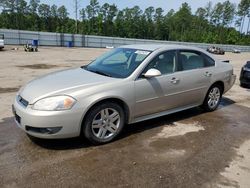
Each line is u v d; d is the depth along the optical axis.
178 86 4.75
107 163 3.40
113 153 3.68
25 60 15.99
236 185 3.04
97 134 3.85
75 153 3.63
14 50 25.23
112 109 3.92
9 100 6.13
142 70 4.23
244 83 9.30
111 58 4.83
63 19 98.62
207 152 3.82
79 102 3.55
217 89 5.80
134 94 4.10
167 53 4.68
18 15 88.19
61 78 4.11
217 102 5.90
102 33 89.25
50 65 13.92
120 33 93.69
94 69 4.60
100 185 2.95
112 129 4.01
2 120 4.76
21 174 3.09
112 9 92.06
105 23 90.94
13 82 8.45
